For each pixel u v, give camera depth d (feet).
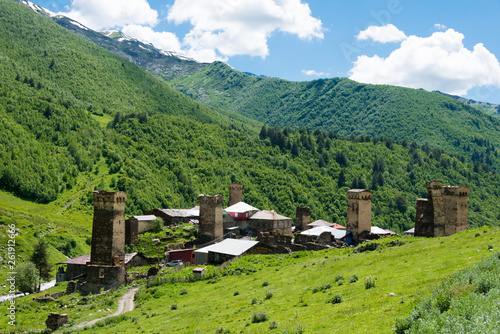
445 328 67.46
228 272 256.32
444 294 83.35
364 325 90.48
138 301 236.02
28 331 197.36
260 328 115.03
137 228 411.13
